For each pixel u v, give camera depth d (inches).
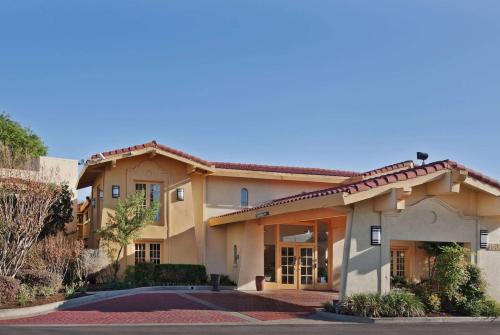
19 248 749.9
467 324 622.5
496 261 729.0
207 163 1042.1
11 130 1481.3
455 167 672.4
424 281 757.3
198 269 1008.9
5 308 639.8
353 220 674.2
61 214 959.0
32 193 773.9
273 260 997.8
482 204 724.7
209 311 676.1
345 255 669.3
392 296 655.1
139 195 968.9
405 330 565.0
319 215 781.3
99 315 632.4
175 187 1052.5
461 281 679.1
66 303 714.8
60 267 858.1
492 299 693.3
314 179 1121.4
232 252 1038.4
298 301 799.1
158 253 1034.1
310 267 1003.3
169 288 941.2
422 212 705.0
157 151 1011.3
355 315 634.8
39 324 568.1
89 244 1126.4
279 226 998.4
